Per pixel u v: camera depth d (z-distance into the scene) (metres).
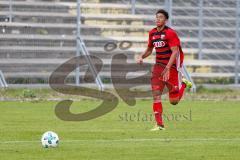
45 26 105.62
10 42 102.31
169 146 46.59
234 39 113.38
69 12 110.19
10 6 106.50
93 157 41.47
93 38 105.62
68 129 57.41
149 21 112.50
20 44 102.69
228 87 105.00
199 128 58.75
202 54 111.31
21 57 101.88
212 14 115.12
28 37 103.12
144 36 109.56
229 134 54.44
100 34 108.56
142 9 113.50
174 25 112.69
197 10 114.81
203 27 113.00
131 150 44.53
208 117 69.19
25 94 91.31
